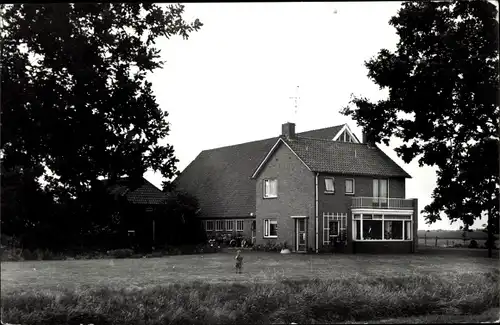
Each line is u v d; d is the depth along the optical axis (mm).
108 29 26297
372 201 44219
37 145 25969
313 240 42188
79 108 25734
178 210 44906
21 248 27047
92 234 30547
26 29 24328
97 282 18812
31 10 24281
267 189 46500
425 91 35531
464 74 33688
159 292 16875
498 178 34875
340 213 43531
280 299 17297
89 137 26547
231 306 16703
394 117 37875
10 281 18859
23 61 24656
